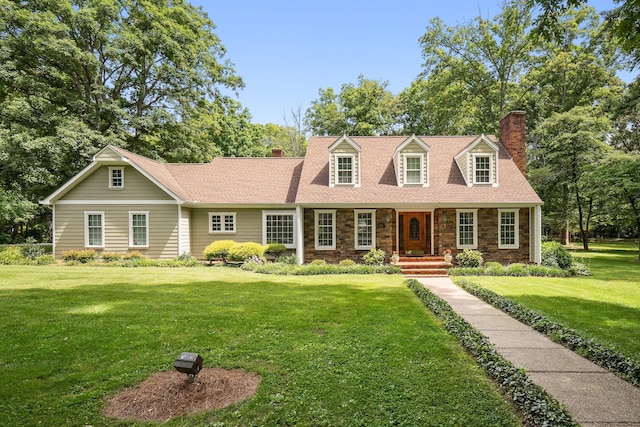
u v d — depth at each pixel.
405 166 18.00
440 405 4.18
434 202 16.86
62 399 4.39
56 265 16.98
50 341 6.26
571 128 25.66
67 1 22.44
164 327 7.04
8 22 21.56
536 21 6.20
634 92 23.47
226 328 7.00
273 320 7.54
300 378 4.88
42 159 22.22
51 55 22.34
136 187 18.25
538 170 26.19
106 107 23.84
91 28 22.86
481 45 30.97
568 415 3.64
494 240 17.81
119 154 17.58
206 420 3.97
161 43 25.22
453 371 5.07
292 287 11.42
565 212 27.36
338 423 3.87
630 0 5.26
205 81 27.94
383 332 6.77
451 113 33.16
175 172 21.25
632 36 5.56
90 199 18.28
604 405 4.18
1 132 21.44
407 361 5.41
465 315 8.31
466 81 31.97
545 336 6.78
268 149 49.41
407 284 12.05
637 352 5.95
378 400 4.30
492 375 4.89
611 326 7.45
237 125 43.03
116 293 10.21
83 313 8.02
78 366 5.30
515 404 4.16
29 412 4.12
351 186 18.16
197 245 19.36
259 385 4.70
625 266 17.52
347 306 8.82
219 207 19.09
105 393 4.54
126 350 5.89
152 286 11.40
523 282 12.92
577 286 12.10
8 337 6.47
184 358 4.60
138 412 4.13
